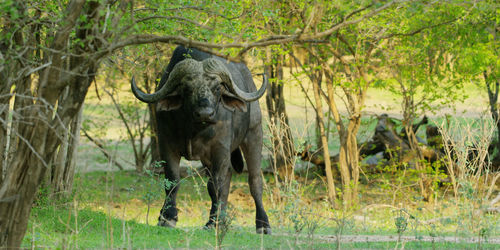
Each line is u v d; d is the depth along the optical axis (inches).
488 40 1514.5
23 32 658.8
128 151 2349.9
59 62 564.1
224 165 980.6
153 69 1445.6
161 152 991.0
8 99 628.4
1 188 567.5
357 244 847.7
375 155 2001.7
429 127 1771.7
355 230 1042.7
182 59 989.8
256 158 1099.9
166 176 981.8
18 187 567.5
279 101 1808.6
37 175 569.0
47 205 1018.1
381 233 1024.9
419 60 1505.9
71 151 1158.3
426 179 1526.8
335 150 2279.8
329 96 1536.7
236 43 562.6
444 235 944.3
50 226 847.1
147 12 794.2
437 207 1336.1
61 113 571.5
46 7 737.0
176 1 706.2
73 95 572.4
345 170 1519.4
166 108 948.0
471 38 1461.6
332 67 1561.3
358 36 1332.4
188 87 923.4
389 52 1449.3
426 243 869.8
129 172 1991.9
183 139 967.6
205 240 829.8
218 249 755.4
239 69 1072.8
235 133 1021.2
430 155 1684.3
